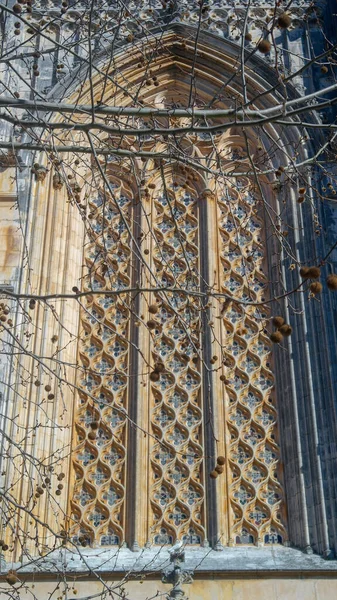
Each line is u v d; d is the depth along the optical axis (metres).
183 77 25.08
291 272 22.16
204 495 20.05
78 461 20.48
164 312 22.22
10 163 22.59
